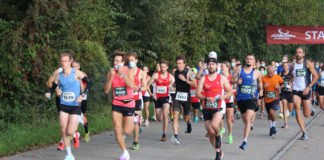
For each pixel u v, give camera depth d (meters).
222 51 34.31
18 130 13.59
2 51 14.69
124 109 10.49
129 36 23.45
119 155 11.65
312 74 14.16
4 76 14.84
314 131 16.50
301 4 34.31
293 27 33.38
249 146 13.26
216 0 31.20
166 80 14.12
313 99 27.61
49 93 10.58
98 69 18.69
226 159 11.24
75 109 10.25
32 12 14.91
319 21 41.41
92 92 18.38
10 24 15.05
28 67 15.17
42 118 15.39
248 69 12.89
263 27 37.03
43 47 15.30
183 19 25.67
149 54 23.92
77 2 16.12
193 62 28.48
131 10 22.33
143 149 12.61
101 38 19.19
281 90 17.69
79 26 16.61
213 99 10.55
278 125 18.23
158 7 22.55
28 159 10.86
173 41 25.89
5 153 11.35
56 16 15.22
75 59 16.28
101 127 16.22
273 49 40.03
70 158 10.27
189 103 14.27
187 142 13.95
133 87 10.43
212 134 10.73
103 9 19.23
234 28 33.59
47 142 13.02
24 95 15.12
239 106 12.80
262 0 31.95
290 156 11.67
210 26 31.12
